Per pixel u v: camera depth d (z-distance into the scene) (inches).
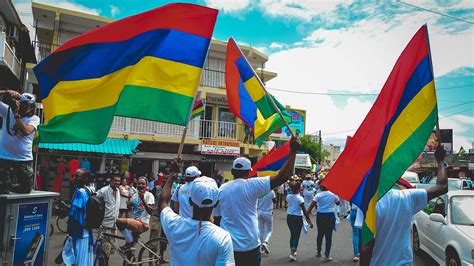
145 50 152.7
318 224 326.3
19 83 674.2
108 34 152.6
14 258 179.9
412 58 147.4
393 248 130.4
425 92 146.5
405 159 138.1
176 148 785.6
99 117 146.7
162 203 116.2
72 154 652.1
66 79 150.1
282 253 350.3
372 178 132.4
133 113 146.3
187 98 151.3
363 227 126.3
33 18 687.7
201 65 154.4
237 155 808.3
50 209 205.2
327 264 307.4
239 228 157.6
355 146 144.3
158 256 271.6
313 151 1473.9
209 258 98.2
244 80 220.4
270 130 233.8
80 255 212.8
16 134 184.2
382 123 140.3
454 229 258.7
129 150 636.7
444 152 143.2
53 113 147.3
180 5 155.1
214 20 156.7
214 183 106.5
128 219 256.2
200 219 102.5
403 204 131.9
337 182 144.6
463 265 236.1
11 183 190.2
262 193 155.2
